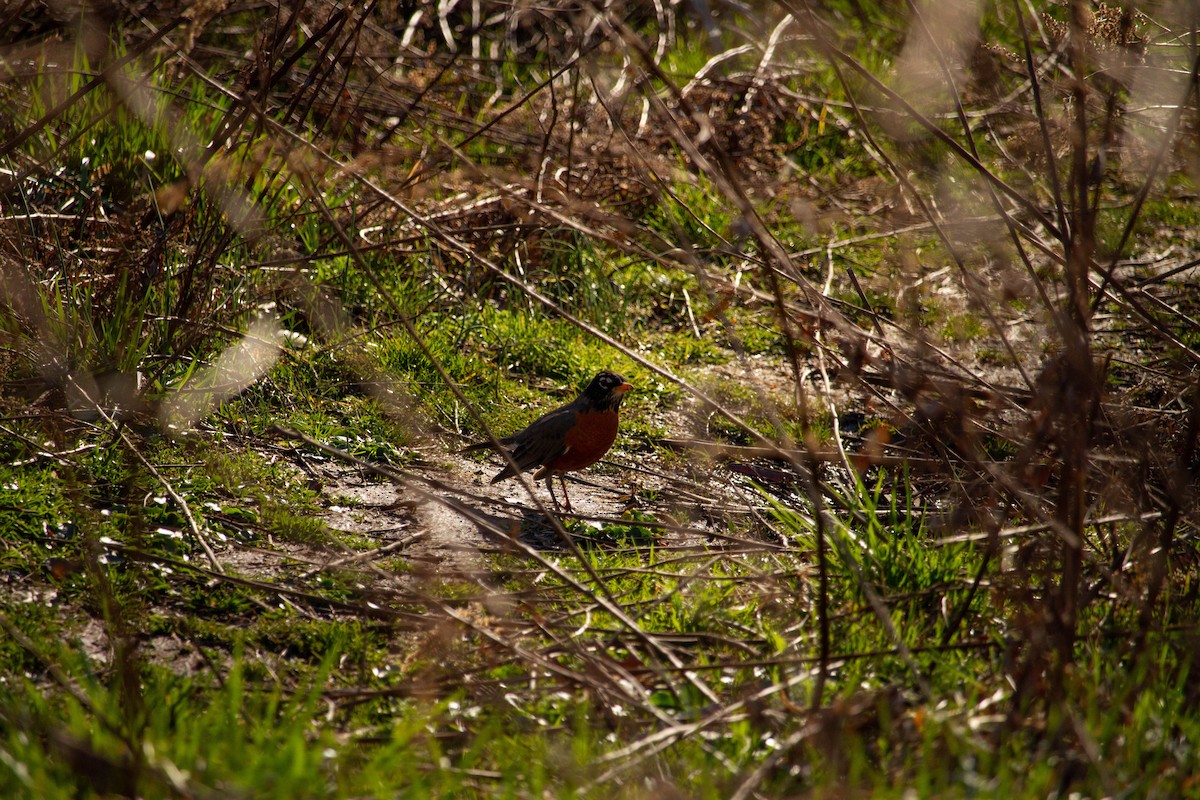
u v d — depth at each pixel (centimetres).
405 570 930
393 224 1536
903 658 749
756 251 1619
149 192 1430
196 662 761
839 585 891
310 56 1858
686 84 2045
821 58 2314
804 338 887
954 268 1084
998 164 1298
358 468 1129
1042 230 1262
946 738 648
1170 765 650
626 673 730
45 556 852
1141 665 724
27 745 590
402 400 1228
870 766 652
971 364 1171
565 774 628
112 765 532
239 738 605
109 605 741
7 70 1215
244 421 1162
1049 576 742
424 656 778
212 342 1248
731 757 673
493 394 1337
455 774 622
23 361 1113
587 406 1077
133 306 1205
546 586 916
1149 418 1019
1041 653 703
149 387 1133
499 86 2070
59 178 1354
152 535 906
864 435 1284
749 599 898
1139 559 844
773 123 2020
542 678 761
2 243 1177
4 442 1002
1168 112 1133
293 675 764
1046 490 1020
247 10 1889
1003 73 1364
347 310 1394
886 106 1269
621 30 716
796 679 707
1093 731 661
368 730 691
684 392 1399
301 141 846
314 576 896
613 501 1149
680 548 1008
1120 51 796
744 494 1149
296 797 567
